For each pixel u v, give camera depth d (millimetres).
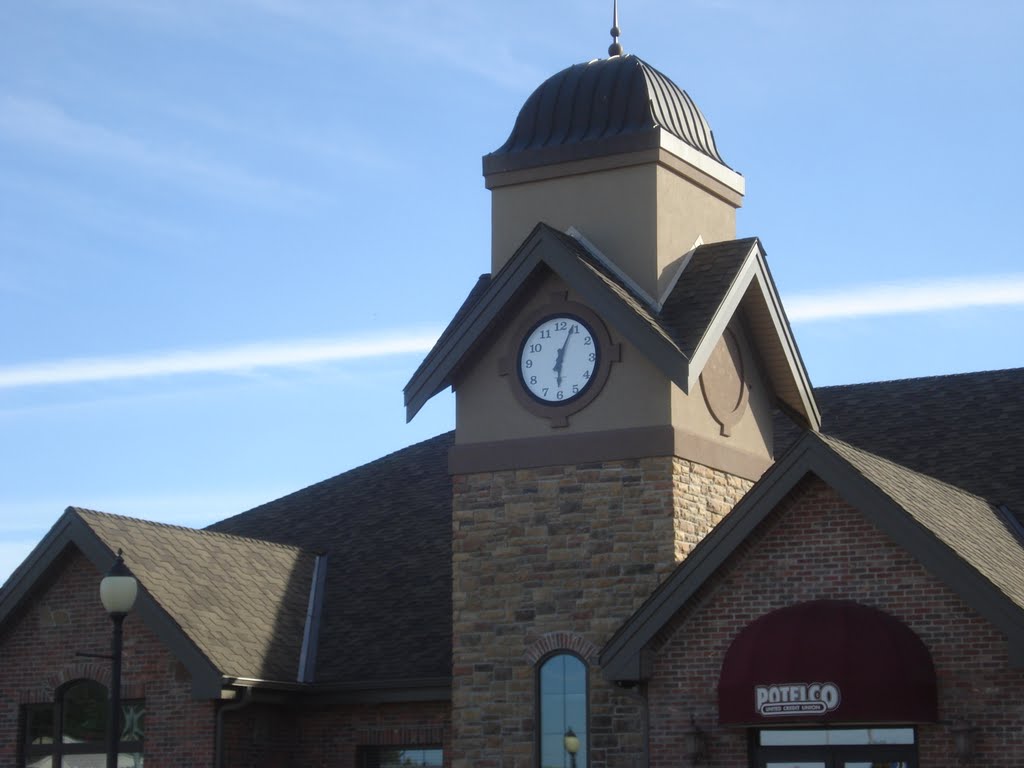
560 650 27422
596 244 28719
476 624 28094
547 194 29359
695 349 26812
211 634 29078
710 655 25016
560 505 27797
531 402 28312
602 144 28812
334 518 36031
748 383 29922
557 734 27266
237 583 31344
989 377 33688
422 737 29766
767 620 24281
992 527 26953
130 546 29859
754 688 23703
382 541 34312
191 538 31641
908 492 25000
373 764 30297
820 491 24672
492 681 27797
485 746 27656
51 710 30031
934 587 23656
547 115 29797
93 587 29859
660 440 27203
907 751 23688
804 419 31156
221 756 28453
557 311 28359
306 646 31328
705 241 29781
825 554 24516
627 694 25625
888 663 23141
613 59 30266
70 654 29797
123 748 29328
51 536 29719
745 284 28641
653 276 28188
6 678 30297
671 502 26984
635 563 27047
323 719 30594
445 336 28516
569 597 27453
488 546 28219
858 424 33562
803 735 24344
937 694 23328
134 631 29359
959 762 23062
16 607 30078
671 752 25016
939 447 31734
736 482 28938
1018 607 22531
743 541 24812
